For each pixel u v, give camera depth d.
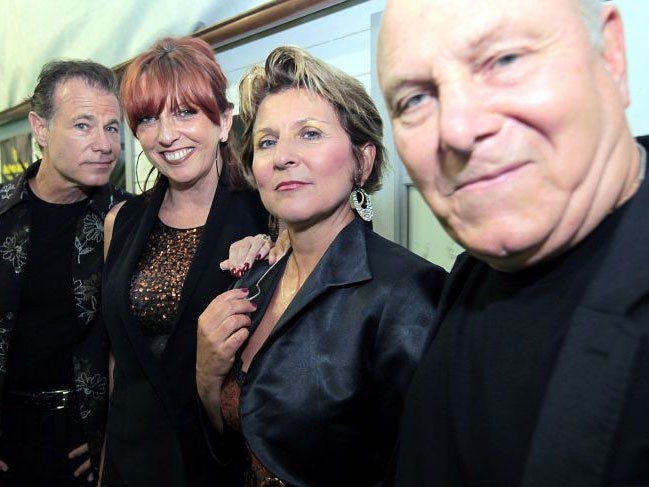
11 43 2.58
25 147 2.53
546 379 0.43
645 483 0.36
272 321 0.90
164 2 1.69
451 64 0.41
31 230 1.43
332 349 0.75
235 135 1.17
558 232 0.42
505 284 0.50
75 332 1.43
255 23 1.34
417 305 0.73
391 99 0.47
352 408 0.73
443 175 0.44
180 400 1.04
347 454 0.75
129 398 1.07
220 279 1.06
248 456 0.90
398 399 0.71
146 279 1.10
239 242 1.07
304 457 0.75
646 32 0.81
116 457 1.07
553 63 0.39
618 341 0.37
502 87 0.39
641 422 0.37
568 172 0.39
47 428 1.42
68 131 1.34
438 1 0.42
